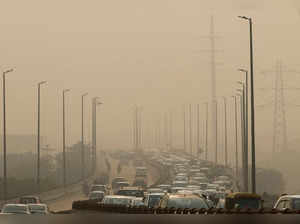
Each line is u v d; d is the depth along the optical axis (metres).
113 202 96.25
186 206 63.56
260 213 54.50
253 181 133.00
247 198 71.44
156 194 88.75
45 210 102.06
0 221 48.44
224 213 55.69
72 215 51.53
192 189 174.75
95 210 99.19
